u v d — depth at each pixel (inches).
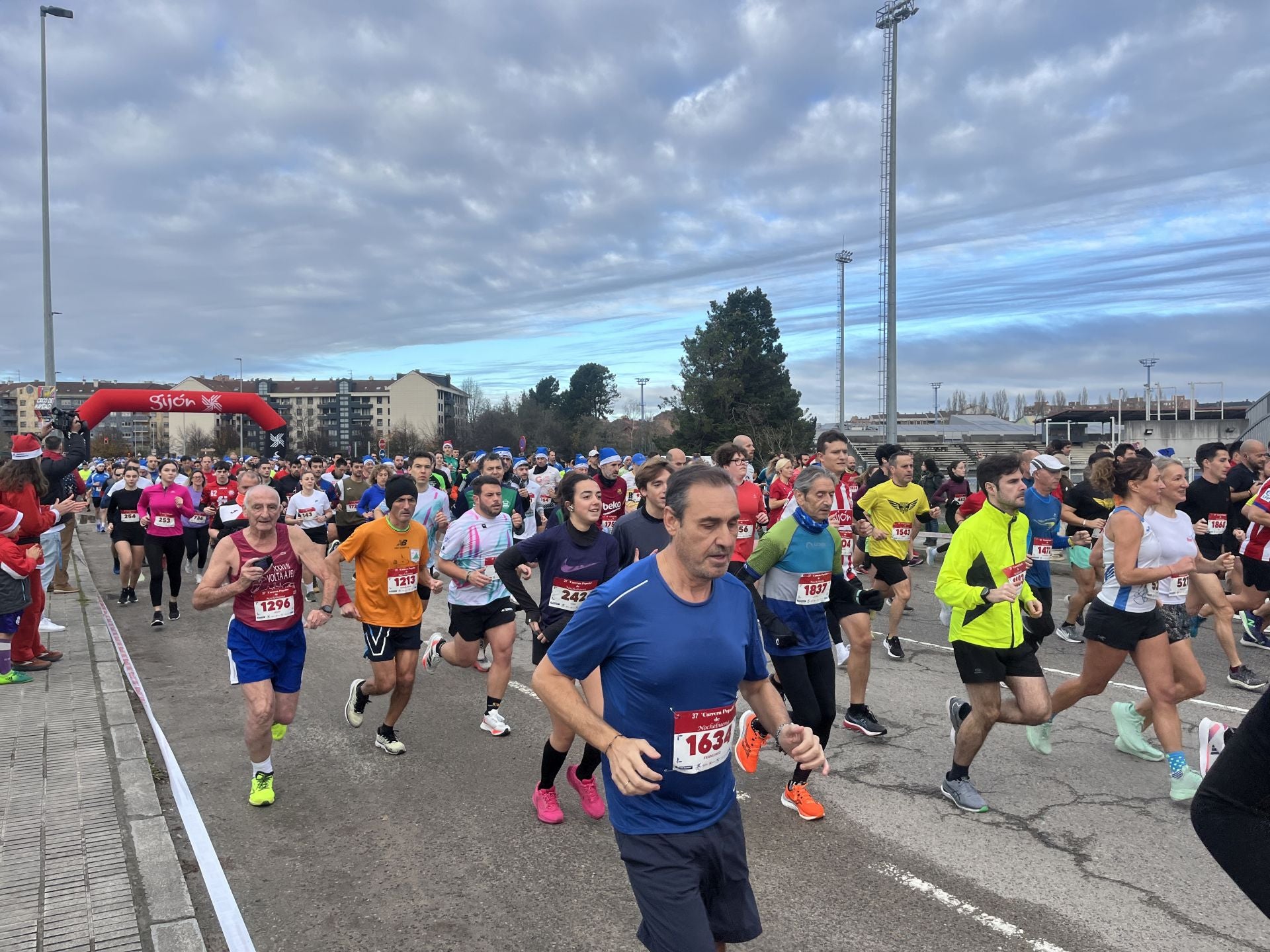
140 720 241.4
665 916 86.6
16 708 242.5
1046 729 205.0
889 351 731.4
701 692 90.1
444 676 295.1
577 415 3216.0
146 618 404.5
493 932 132.6
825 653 181.0
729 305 2134.6
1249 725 66.0
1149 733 223.9
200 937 126.9
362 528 205.5
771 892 142.3
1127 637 181.6
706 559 88.3
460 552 224.4
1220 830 65.3
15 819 167.5
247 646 181.2
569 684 92.1
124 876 144.6
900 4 737.0
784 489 361.4
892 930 130.1
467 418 3058.6
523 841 165.2
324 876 151.6
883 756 208.8
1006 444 1941.4
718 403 2030.0
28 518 281.9
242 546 178.5
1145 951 123.4
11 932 127.6
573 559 195.0
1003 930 129.4
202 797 187.8
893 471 301.6
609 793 94.4
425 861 157.1
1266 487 289.4
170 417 4296.3
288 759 212.5
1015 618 167.9
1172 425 1635.1
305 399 4758.9
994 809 175.6
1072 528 359.3
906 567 307.6
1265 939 126.4
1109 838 161.2
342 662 319.0
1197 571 185.3
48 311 860.0
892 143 727.7
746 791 188.5
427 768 206.2
